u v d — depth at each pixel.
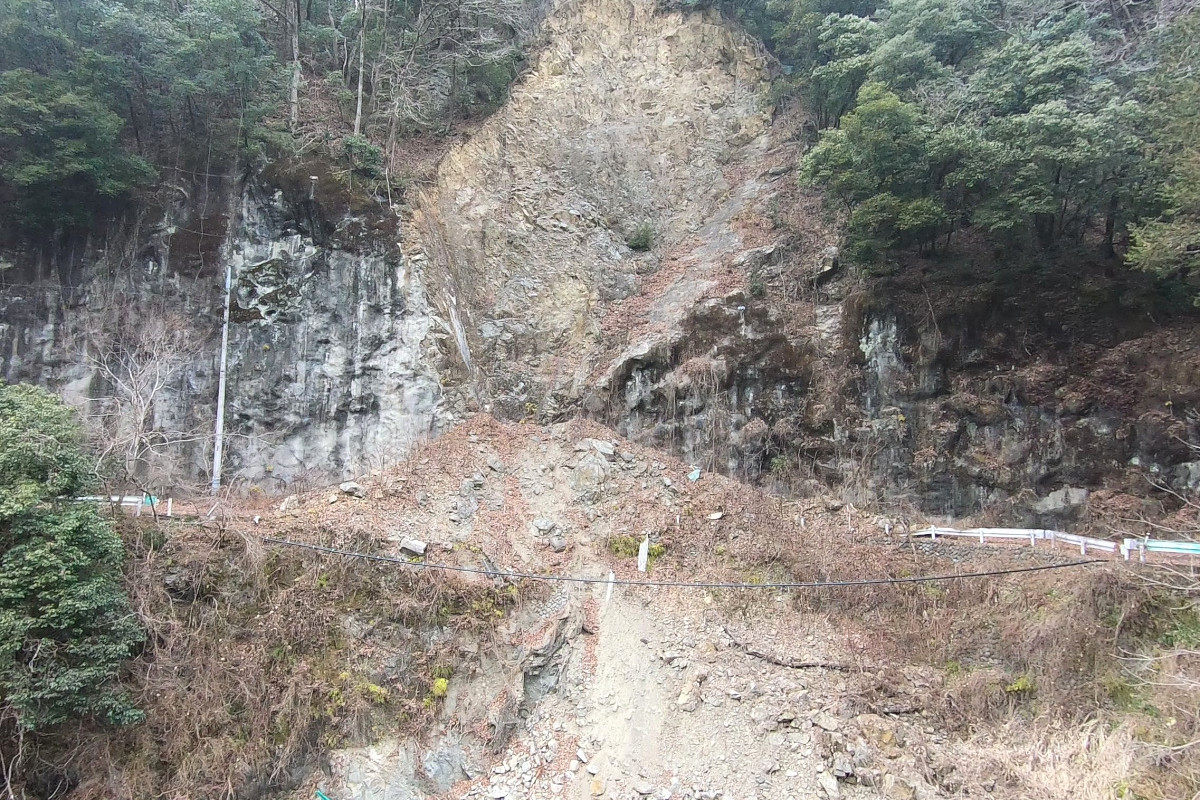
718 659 13.59
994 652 13.56
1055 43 17.88
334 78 20.72
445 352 18.16
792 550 15.70
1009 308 17.91
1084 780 10.98
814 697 12.85
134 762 10.98
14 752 10.37
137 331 17.02
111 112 16.94
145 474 15.49
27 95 15.70
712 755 12.10
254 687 12.05
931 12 19.11
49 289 17.08
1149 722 11.44
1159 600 12.78
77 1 17.02
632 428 18.58
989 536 15.95
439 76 23.08
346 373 17.48
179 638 12.03
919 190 17.89
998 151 15.88
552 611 14.41
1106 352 17.09
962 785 11.27
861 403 18.08
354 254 18.12
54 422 11.91
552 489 17.06
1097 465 16.39
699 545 15.89
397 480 16.19
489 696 12.98
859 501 17.22
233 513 14.45
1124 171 16.20
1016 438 17.03
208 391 16.97
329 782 11.83
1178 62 15.80
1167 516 15.41
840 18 21.64
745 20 27.66
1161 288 17.14
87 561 10.99
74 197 17.14
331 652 12.82
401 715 12.51
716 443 18.08
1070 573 13.86
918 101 18.11
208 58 18.23
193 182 18.44
